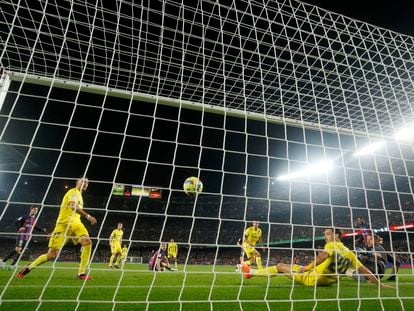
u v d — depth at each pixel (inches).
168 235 1471.5
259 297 139.6
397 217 927.7
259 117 215.8
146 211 1561.3
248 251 353.1
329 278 176.6
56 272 260.7
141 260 1107.3
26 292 137.4
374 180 981.2
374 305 126.5
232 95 267.9
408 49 236.1
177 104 194.7
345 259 176.7
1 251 1125.1
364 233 299.9
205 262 1285.7
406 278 270.7
